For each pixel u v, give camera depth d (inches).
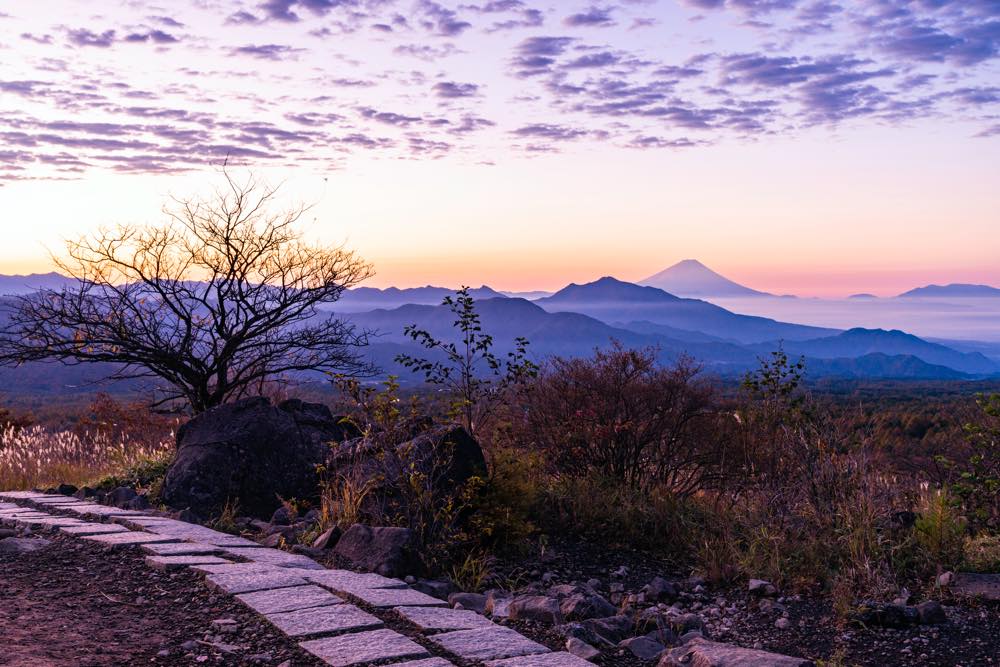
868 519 294.5
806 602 266.8
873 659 214.2
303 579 234.8
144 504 370.0
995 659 209.2
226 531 331.6
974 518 322.3
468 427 431.2
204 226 537.3
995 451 331.9
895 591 262.2
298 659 174.1
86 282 515.2
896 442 417.4
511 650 186.1
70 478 493.7
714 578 301.4
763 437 412.2
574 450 454.0
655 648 216.2
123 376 545.6
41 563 251.6
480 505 336.8
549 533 372.5
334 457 367.6
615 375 467.5
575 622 235.0
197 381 544.1
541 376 474.3
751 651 201.2
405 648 179.3
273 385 650.8
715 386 468.8
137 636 187.2
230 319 547.8
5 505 365.1
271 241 554.6
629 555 350.0
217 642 183.2
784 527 322.3
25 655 167.8
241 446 384.5
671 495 403.2
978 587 260.5
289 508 368.2
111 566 248.8
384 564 269.1
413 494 311.9
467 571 299.1
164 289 520.7
